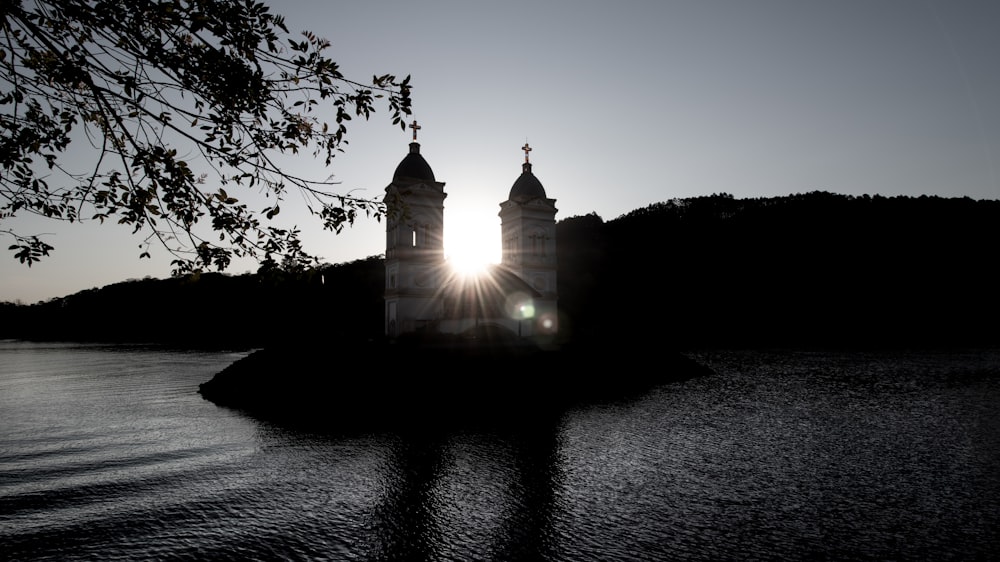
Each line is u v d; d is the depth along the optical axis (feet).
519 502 60.70
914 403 124.77
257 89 25.30
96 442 92.63
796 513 57.00
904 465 74.59
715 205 566.77
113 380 185.98
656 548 48.78
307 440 90.68
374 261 426.51
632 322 380.37
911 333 386.11
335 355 143.02
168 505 61.31
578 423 101.60
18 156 24.16
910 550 48.11
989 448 83.82
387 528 54.03
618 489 64.75
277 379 136.98
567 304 367.25
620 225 499.92
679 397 132.36
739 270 450.30
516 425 100.07
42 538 52.85
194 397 142.92
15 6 21.34
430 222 178.40
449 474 70.85
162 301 504.43
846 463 75.51
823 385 154.30
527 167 210.59
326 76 26.14
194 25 22.88
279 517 57.36
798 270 449.06
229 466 76.23
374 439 90.33
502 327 169.58
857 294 425.28
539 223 199.21
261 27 25.03
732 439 89.20
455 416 108.68
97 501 62.90
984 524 53.88
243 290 416.26
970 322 401.08
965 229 466.29
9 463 79.56
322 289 392.68
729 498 61.52
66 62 22.45
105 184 25.57
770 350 286.25
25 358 309.63
